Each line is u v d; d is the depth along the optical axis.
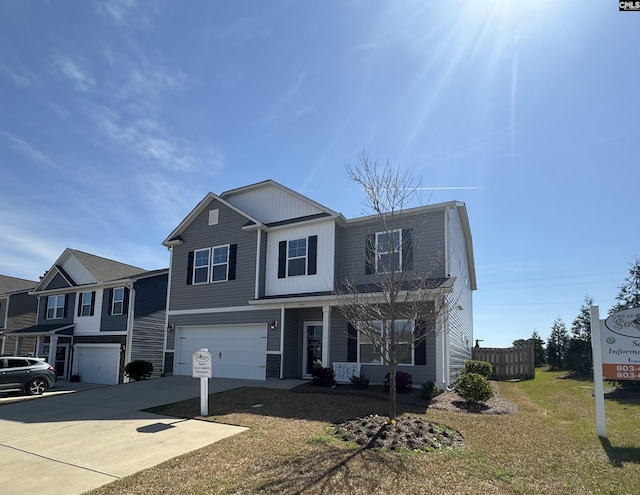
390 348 8.91
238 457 6.78
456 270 17.86
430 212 15.73
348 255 17.17
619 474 6.07
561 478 5.94
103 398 13.24
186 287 19.95
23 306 31.86
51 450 7.67
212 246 19.64
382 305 9.77
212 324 18.78
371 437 7.67
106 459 7.01
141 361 21.77
